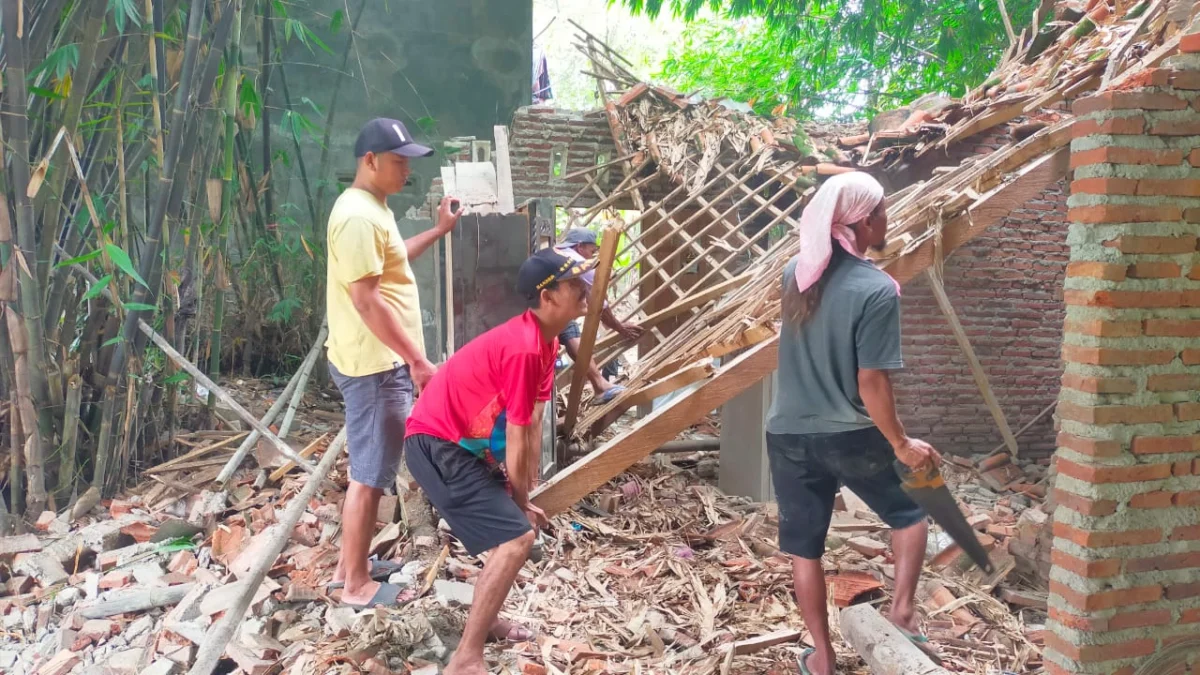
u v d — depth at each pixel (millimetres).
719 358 4555
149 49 3922
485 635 2680
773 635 3078
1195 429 2369
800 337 2529
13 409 3840
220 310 5406
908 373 6250
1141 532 2354
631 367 5344
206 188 4691
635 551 4051
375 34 8242
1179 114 2238
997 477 5852
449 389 2660
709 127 6555
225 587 3299
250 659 2854
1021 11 10438
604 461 3523
